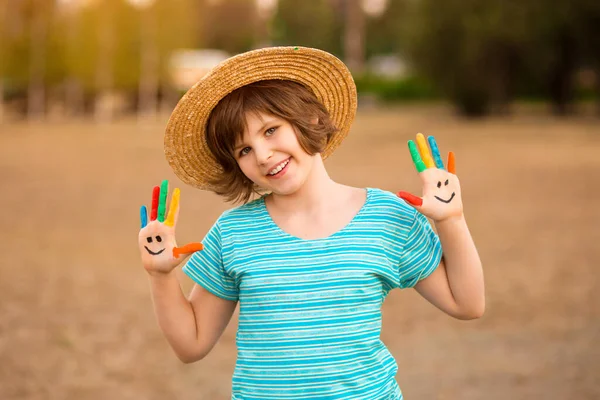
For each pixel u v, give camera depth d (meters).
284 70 2.25
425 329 5.73
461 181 14.59
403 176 15.20
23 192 14.11
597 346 5.27
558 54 34.44
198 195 13.45
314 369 2.05
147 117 48.22
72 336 5.68
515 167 16.73
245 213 2.29
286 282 2.11
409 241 2.18
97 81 47.53
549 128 28.94
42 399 4.45
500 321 5.88
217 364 5.08
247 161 2.21
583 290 6.69
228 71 2.18
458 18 34.09
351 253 2.11
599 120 33.00
